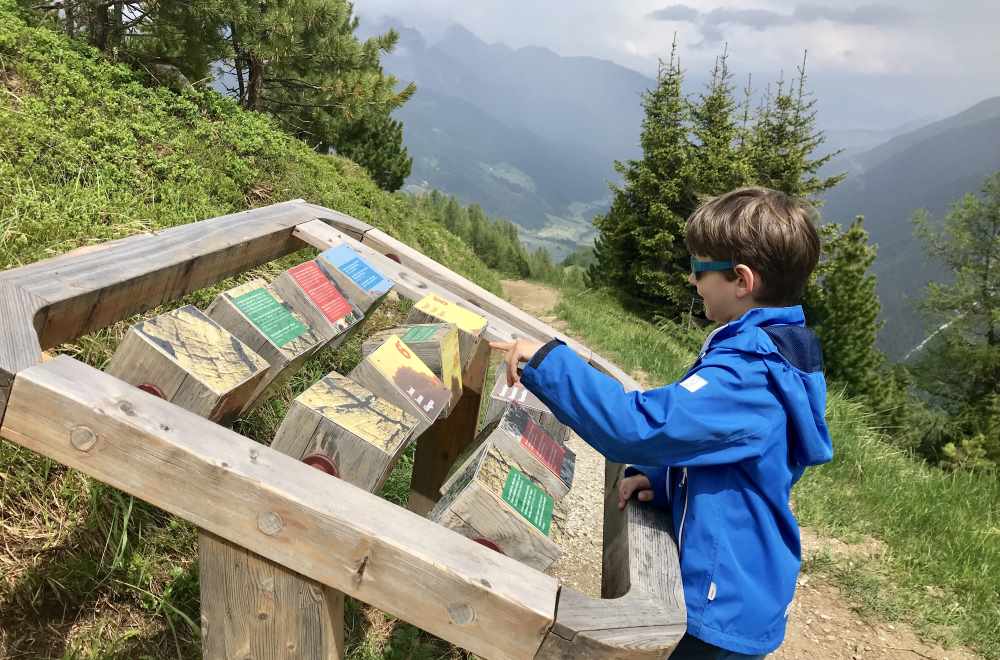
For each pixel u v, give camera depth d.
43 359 1.42
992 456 16.52
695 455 1.46
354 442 1.51
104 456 1.31
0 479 2.27
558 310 11.59
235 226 2.46
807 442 1.53
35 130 4.49
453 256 11.52
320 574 1.31
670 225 21.27
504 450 1.77
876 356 26.12
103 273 1.83
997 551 4.59
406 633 2.65
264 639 1.41
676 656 1.57
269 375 1.83
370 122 20.78
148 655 2.18
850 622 3.74
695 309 20.36
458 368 2.08
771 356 1.51
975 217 34.53
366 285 2.27
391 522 1.31
